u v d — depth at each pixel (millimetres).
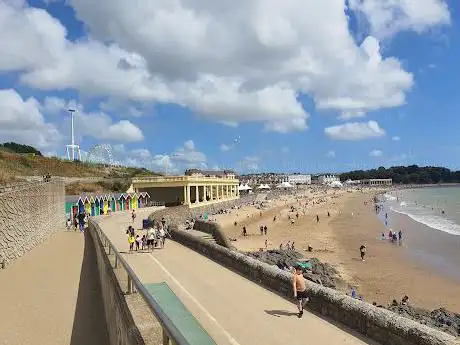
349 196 164250
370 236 58031
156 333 6109
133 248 27141
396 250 46562
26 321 15383
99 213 55562
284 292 15078
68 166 89188
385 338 10062
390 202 137875
